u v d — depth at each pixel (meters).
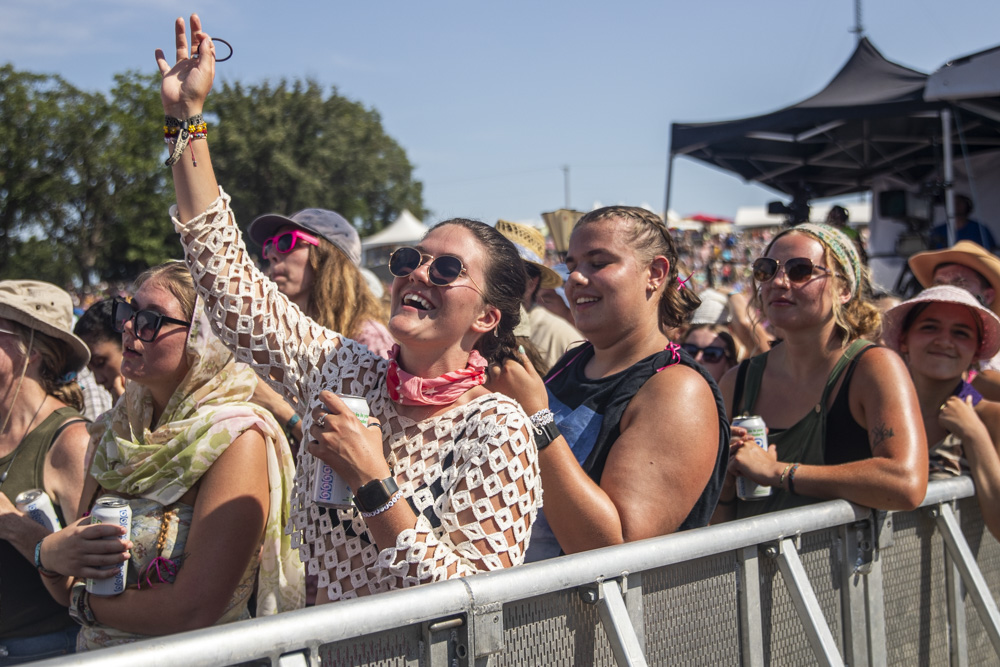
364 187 47.31
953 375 2.86
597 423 2.15
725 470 2.11
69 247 44.75
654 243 2.28
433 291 1.75
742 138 10.88
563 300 4.86
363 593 1.66
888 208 11.30
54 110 43.41
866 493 2.22
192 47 2.07
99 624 2.08
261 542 2.15
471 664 1.42
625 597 1.67
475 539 1.59
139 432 2.30
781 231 2.77
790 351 2.71
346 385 1.89
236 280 2.00
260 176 43.72
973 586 2.51
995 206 10.09
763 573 2.03
